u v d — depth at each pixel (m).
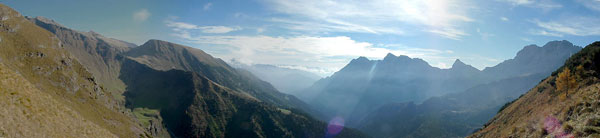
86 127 59.94
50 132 44.38
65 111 59.47
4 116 37.91
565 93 69.69
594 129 37.28
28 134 38.69
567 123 44.31
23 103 46.19
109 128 152.12
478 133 110.56
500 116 112.31
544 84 101.75
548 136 47.25
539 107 77.75
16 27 185.62
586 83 69.75
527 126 61.84
